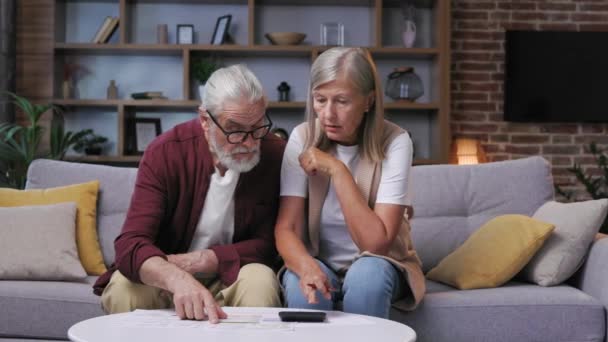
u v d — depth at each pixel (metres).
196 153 2.16
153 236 2.08
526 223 2.69
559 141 6.41
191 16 6.15
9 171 4.74
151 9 6.15
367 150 2.23
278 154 2.28
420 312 2.37
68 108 6.11
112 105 5.85
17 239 2.86
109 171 3.21
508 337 2.41
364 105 2.18
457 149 6.19
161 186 2.13
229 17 5.95
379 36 5.91
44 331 2.61
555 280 2.62
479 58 6.37
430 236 3.00
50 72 5.87
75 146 5.91
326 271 2.16
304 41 6.20
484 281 2.60
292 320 1.71
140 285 2.03
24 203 3.04
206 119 2.03
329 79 2.11
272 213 2.26
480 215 3.04
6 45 5.67
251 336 1.53
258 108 1.96
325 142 2.28
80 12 6.16
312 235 2.28
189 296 1.73
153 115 6.16
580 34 6.34
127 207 3.13
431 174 3.09
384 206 2.18
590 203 2.69
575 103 6.35
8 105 5.64
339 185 2.14
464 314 2.39
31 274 2.83
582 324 2.44
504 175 3.07
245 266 2.09
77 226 3.02
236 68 2.00
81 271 2.87
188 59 5.81
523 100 6.33
